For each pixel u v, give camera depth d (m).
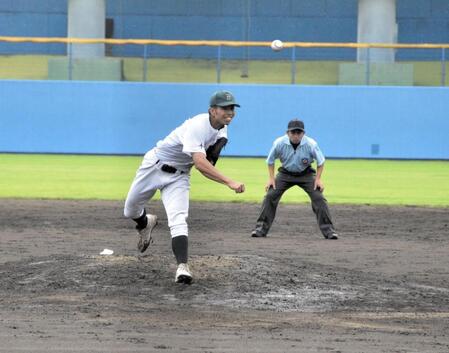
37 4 89.75
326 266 23.25
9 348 14.16
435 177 54.28
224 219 35.16
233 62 85.56
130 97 68.75
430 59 87.81
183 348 14.30
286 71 83.31
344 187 48.09
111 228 32.19
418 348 14.55
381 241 29.67
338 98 68.62
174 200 19.59
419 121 68.62
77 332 15.47
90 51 75.38
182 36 90.25
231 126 68.69
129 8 90.75
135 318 16.80
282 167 30.27
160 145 19.59
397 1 90.12
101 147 69.06
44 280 20.22
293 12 90.62
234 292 19.23
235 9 90.75
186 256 19.53
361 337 15.39
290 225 33.91
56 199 41.34
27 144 69.38
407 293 19.84
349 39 90.19
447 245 28.86
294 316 17.34
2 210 37.09
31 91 69.12
